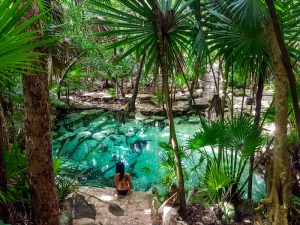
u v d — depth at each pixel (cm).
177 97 1027
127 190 410
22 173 266
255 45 292
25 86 214
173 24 295
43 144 226
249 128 312
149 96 1035
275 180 265
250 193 388
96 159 680
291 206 274
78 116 967
